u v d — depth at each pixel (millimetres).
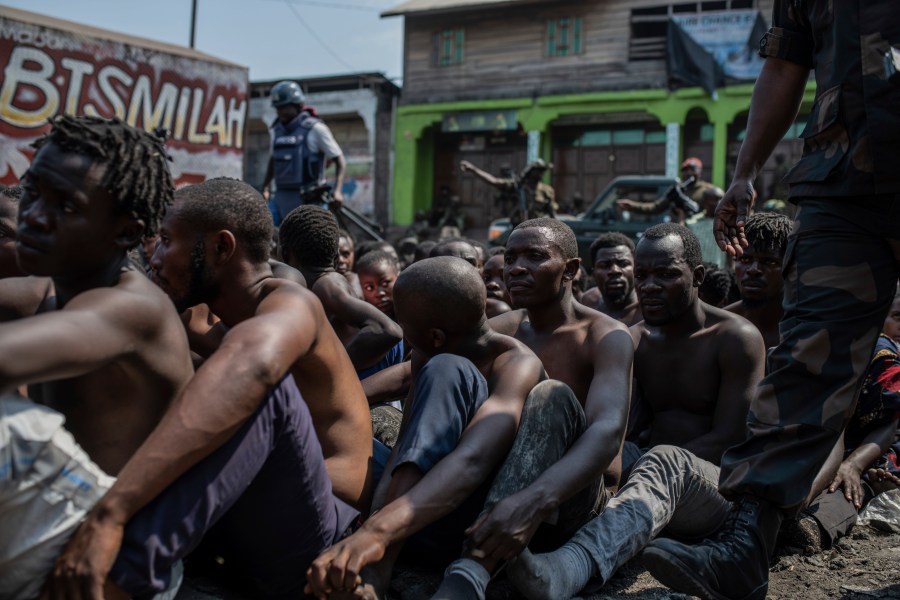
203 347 2572
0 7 9148
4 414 1456
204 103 10305
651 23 21281
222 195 2021
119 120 1697
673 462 2492
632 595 2432
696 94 19953
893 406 3240
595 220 10914
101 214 1630
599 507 2432
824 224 2242
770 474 2160
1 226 2619
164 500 1615
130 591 1581
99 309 1541
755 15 19312
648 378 3318
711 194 8711
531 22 21812
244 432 1707
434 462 2070
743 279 3779
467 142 23297
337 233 3789
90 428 1712
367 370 3867
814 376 2176
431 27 22828
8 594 1549
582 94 21156
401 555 2473
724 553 2115
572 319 2836
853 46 2211
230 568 2104
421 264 2336
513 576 2094
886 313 2229
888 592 2482
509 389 2223
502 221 15336
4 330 1394
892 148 2127
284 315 1819
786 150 19328
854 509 3098
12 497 1480
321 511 1998
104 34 9633
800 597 2457
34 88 8984
